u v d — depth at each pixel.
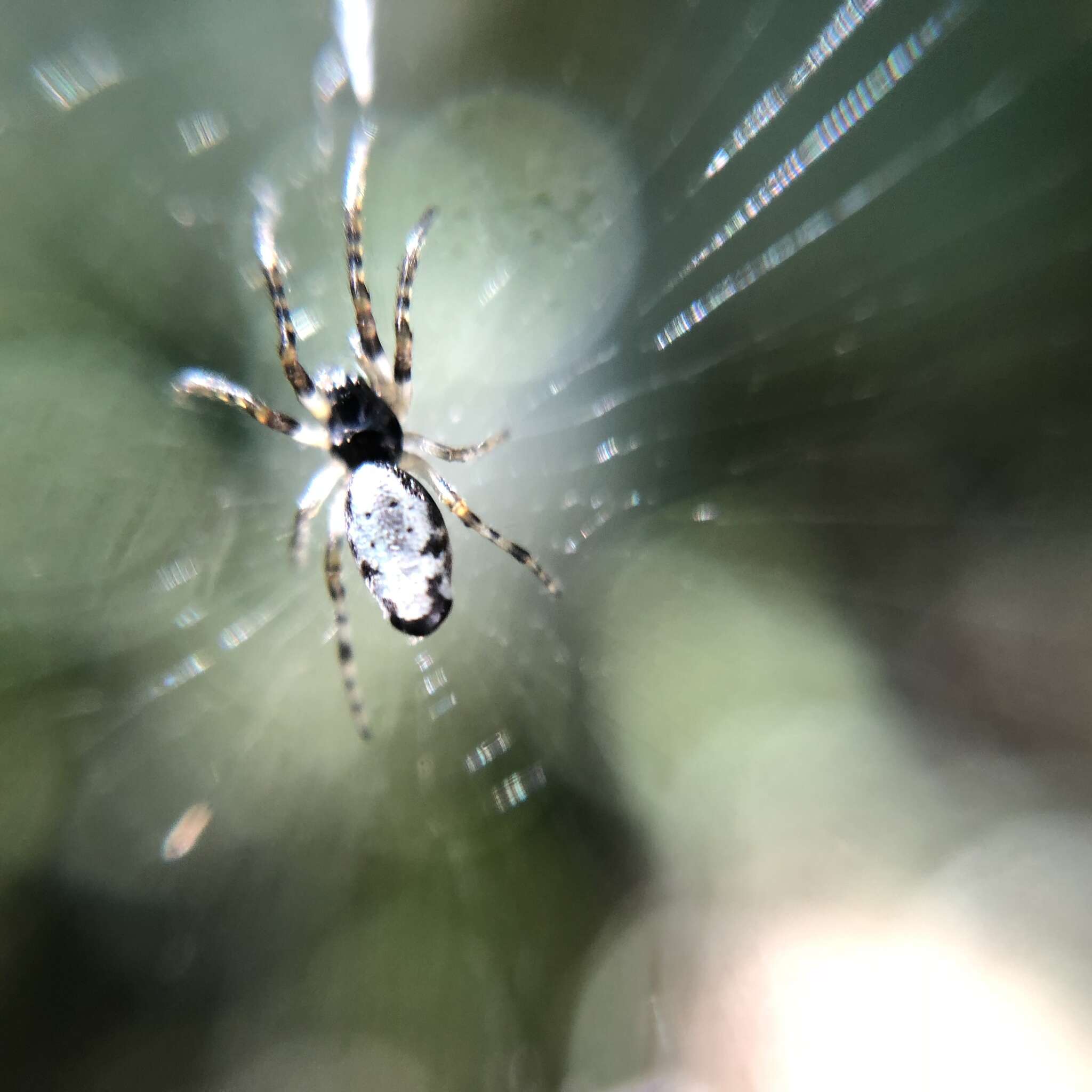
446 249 0.05
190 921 0.05
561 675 0.05
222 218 0.05
